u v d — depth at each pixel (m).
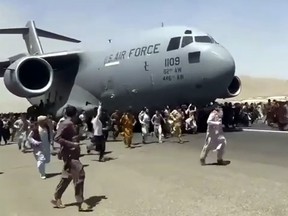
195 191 8.00
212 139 10.95
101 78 24.23
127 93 22.67
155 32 21.92
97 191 8.59
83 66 26.03
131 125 16.78
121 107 23.91
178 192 8.02
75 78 26.73
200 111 22.19
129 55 22.36
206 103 21.59
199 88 19.91
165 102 21.64
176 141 17.97
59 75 28.41
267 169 10.02
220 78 19.30
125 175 10.22
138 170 10.83
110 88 23.59
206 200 7.27
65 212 7.16
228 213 6.39
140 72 21.66
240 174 9.45
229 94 24.39
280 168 10.14
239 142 16.20
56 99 29.14
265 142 15.94
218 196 7.50
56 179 10.55
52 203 7.71
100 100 24.83
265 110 30.66
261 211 6.41
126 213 6.77
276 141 16.17
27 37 34.34
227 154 13.01
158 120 18.22
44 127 11.40
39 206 7.69
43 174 10.72
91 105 25.42
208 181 8.84
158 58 20.84
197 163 11.52
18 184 10.01
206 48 19.44
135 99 22.59
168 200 7.45
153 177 9.70
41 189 9.31
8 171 12.17
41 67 23.44
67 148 7.39
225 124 24.31
